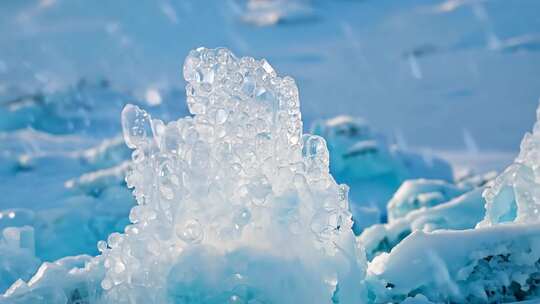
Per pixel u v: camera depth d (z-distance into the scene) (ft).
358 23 95.55
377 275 8.86
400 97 59.62
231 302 7.87
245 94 8.48
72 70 74.95
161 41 93.30
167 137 8.31
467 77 64.03
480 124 47.26
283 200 8.07
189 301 7.95
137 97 47.83
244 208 8.01
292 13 99.86
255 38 93.56
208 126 8.38
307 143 8.63
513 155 37.29
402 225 12.46
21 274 10.98
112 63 79.36
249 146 8.34
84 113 42.55
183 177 8.17
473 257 8.83
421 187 16.35
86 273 8.82
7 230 11.35
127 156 26.63
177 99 47.96
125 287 8.17
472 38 78.84
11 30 97.81
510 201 10.09
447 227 12.44
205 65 8.51
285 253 8.05
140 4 108.06
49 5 107.04
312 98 61.26
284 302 7.97
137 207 8.27
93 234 17.67
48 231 17.30
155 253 8.16
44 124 39.65
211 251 8.04
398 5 102.06
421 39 82.48
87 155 28.07
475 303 8.77
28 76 71.51
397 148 26.32
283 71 75.05
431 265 8.80
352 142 25.23
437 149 40.22
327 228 8.16
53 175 25.67
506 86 59.41
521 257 8.87
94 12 105.19
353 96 61.41
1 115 39.91
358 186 24.13
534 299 8.75
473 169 33.14
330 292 8.13
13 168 26.84
